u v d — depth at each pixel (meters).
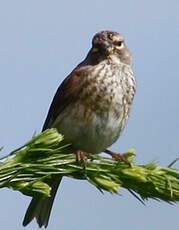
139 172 5.11
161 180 5.17
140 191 5.29
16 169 4.73
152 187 5.23
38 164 4.91
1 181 4.69
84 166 5.09
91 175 5.16
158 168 5.23
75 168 5.15
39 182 4.67
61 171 5.07
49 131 4.91
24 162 4.88
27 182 4.70
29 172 4.90
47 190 4.66
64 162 5.05
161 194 5.25
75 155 5.14
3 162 4.79
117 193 4.98
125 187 5.27
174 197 5.22
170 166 5.27
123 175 5.15
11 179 4.68
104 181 5.07
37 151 4.86
